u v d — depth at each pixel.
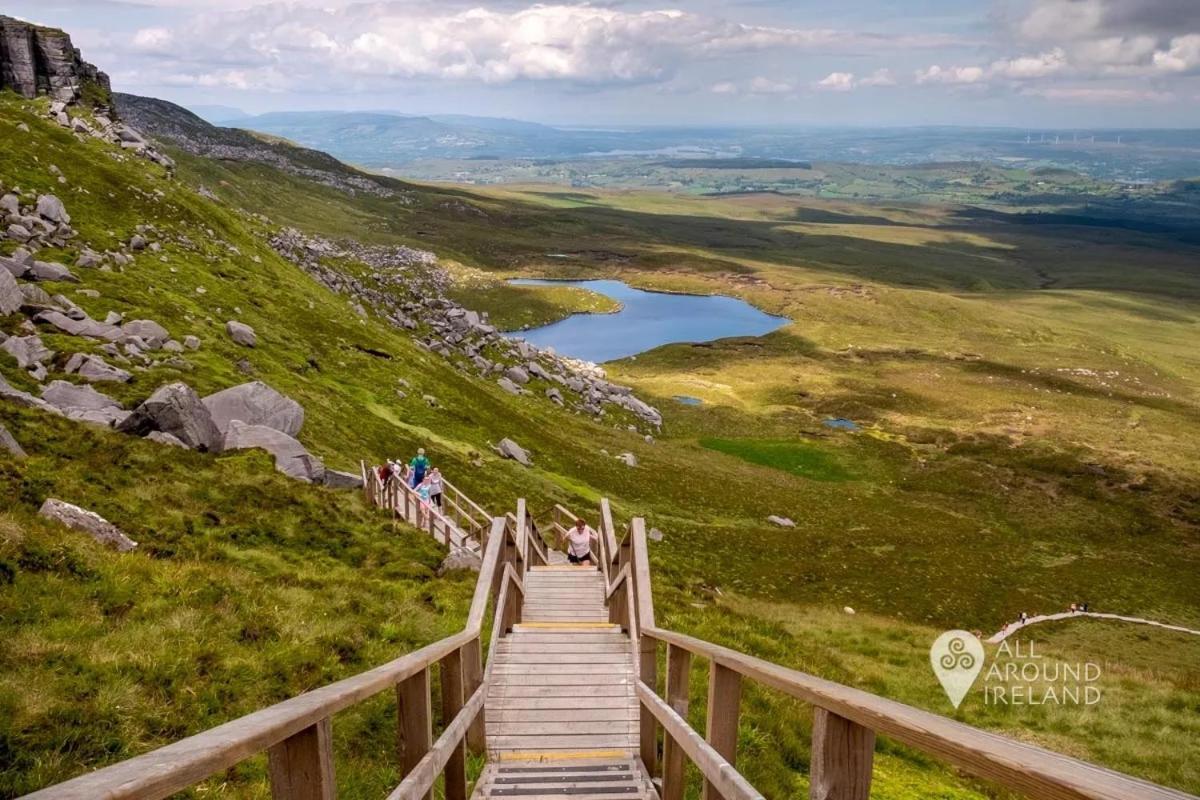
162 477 20.38
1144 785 1.52
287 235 124.12
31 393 26.25
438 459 49.34
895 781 9.62
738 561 53.28
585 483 63.81
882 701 2.63
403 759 4.74
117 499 17.50
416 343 93.88
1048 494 95.06
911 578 55.06
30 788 6.03
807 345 180.38
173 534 16.66
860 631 23.36
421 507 25.20
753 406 130.62
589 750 8.44
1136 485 98.19
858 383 146.62
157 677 8.28
